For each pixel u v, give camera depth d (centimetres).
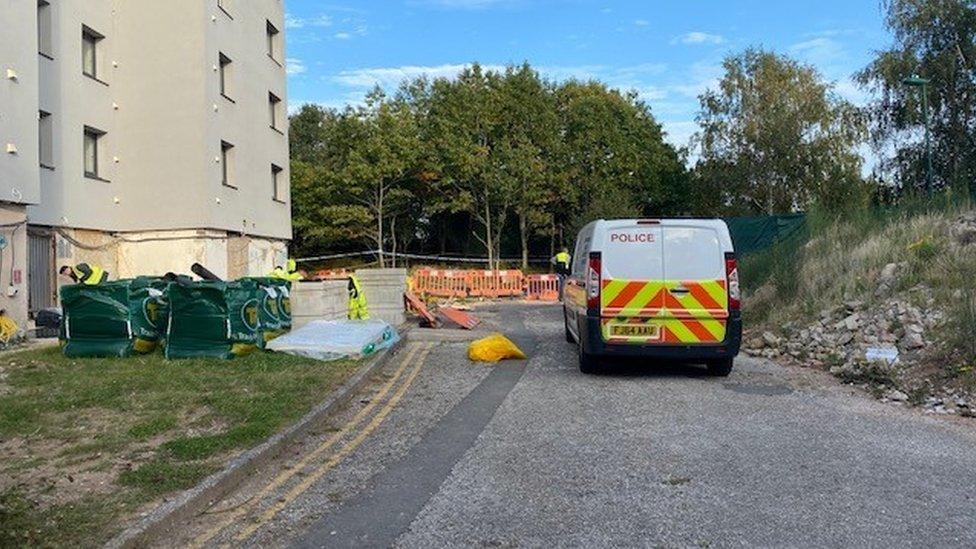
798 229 1867
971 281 1134
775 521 505
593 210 3506
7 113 1430
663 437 721
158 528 493
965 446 689
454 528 499
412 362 1227
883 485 578
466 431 760
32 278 1794
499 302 2933
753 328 1436
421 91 4322
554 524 503
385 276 1703
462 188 4141
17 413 786
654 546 465
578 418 807
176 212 2141
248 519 523
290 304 1327
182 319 1128
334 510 537
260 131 2597
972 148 3109
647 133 4656
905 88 3184
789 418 799
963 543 466
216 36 2212
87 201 1992
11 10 1447
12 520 493
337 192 4069
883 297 1230
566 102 4494
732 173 4303
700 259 1033
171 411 802
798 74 4303
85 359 1120
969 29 3136
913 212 1611
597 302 1034
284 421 767
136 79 2152
